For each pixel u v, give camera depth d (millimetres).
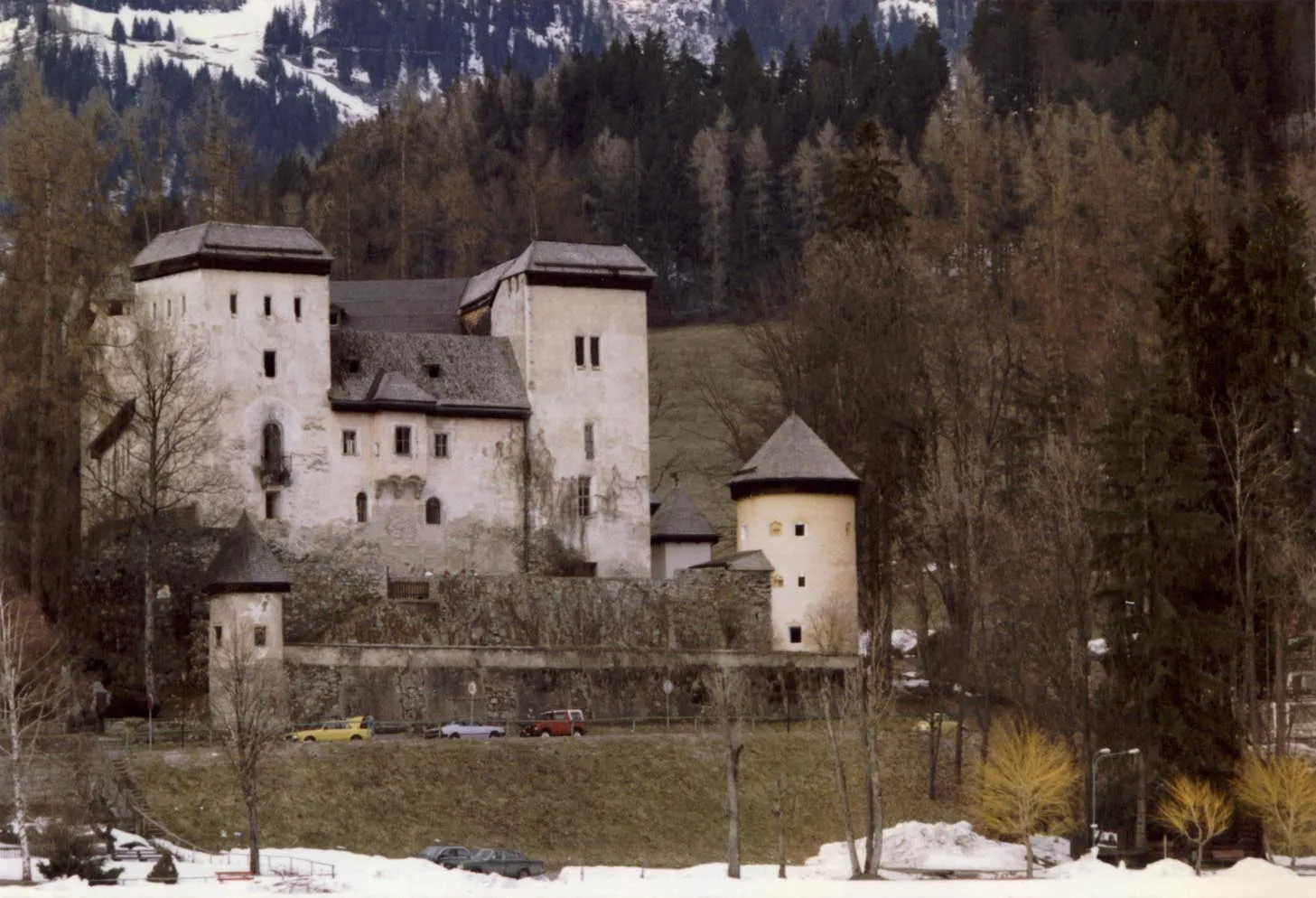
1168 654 145375
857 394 187125
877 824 140250
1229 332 163750
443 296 199250
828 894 122125
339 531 171875
